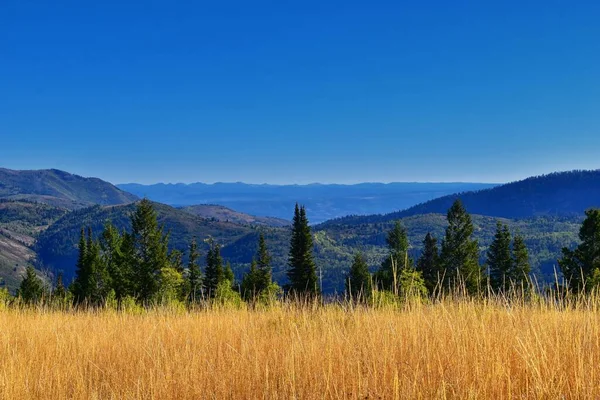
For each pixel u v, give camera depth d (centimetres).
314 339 551
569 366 395
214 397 430
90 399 442
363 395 391
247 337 592
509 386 351
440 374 397
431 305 657
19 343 670
